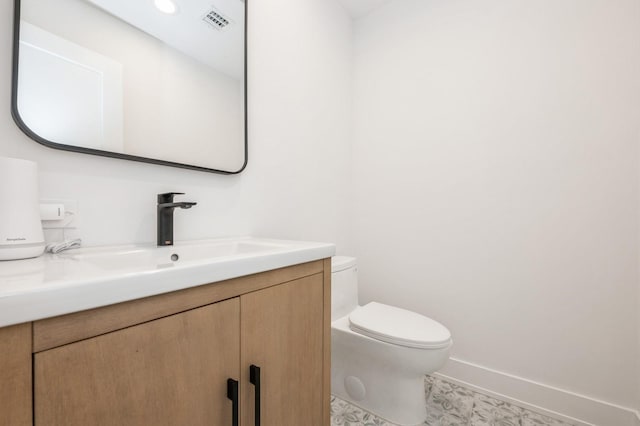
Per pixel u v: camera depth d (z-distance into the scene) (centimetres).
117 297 43
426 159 171
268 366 70
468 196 157
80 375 41
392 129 185
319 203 172
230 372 61
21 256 64
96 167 85
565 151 132
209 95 113
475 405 138
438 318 165
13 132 71
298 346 80
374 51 194
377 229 191
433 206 168
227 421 60
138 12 94
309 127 165
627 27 121
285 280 76
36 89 73
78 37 81
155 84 98
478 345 152
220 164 117
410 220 177
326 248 91
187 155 106
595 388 124
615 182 122
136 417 46
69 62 79
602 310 124
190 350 54
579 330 128
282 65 147
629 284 119
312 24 167
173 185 104
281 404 74
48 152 76
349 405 138
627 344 119
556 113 134
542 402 134
